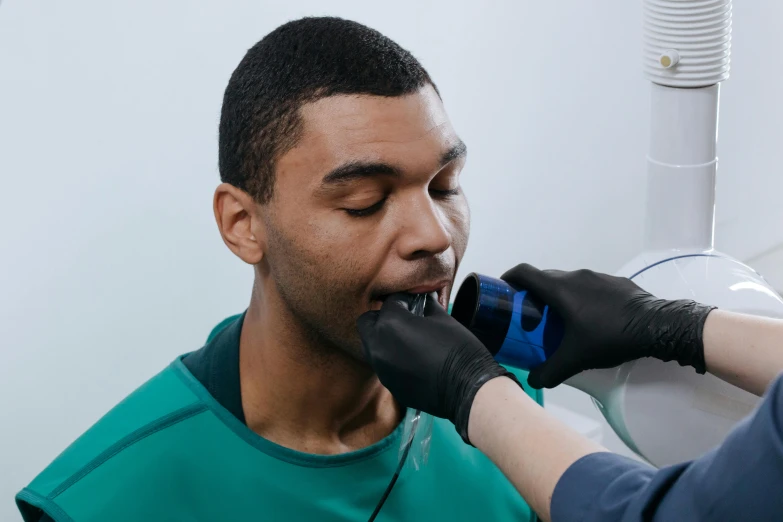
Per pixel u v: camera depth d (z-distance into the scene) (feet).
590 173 6.28
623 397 2.89
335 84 2.52
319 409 3.09
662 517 1.93
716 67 3.05
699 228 3.20
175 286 4.96
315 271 2.66
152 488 2.92
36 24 4.36
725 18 3.02
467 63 5.57
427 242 2.58
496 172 5.88
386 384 2.64
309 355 2.94
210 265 5.05
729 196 6.86
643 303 2.76
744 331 2.61
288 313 2.87
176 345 5.04
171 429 3.01
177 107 4.78
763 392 2.59
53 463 3.04
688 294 3.01
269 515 2.99
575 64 5.98
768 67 6.72
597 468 2.11
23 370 4.62
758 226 6.96
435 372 2.51
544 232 6.22
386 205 2.62
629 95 6.27
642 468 2.09
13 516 4.73
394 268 2.64
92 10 4.47
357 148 2.51
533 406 2.35
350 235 2.60
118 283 4.79
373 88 2.52
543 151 6.04
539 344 2.88
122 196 4.72
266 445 3.02
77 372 4.76
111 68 4.57
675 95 3.10
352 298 2.69
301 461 3.04
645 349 2.73
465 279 2.91
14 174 4.43
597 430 6.16
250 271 5.19
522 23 5.70
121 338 4.86
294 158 2.58
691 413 2.88
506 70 5.73
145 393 3.16
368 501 3.11
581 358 2.79
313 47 2.58
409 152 2.54
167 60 4.70
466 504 3.31
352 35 2.61
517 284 2.95
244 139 2.69
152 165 4.77
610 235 6.52
